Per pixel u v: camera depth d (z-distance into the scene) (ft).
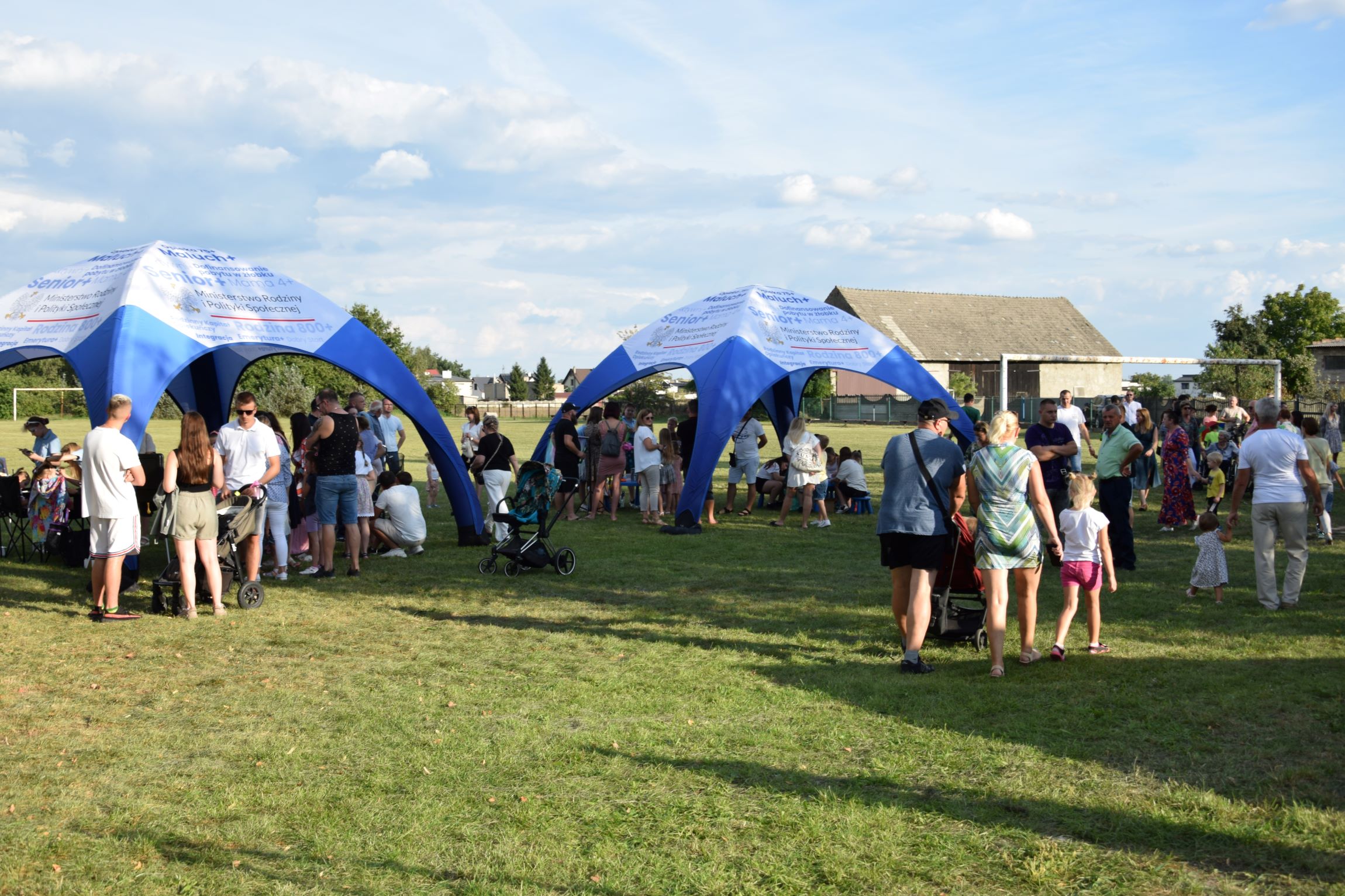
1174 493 43.06
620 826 13.65
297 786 15.05
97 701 19.48
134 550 26.96
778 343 48.96
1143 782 14.99
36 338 33.65
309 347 37.22
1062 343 199.11
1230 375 151.74
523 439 126.21
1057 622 25.66
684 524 43.98
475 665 22.11
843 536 42.91
